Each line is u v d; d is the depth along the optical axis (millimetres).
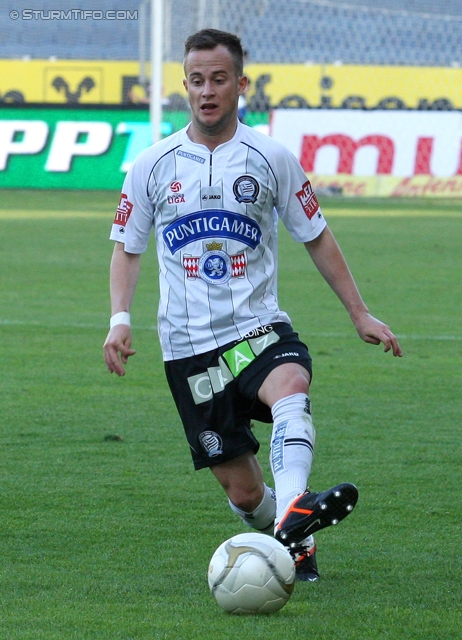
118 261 12805
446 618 10914
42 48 94000
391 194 78375
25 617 10906
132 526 14422
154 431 20031
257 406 12328
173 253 12453
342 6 94375
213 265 12297
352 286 12789
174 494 16031
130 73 89438
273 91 84000
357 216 68062
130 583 12078
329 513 10633
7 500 15570
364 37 94500
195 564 12820
